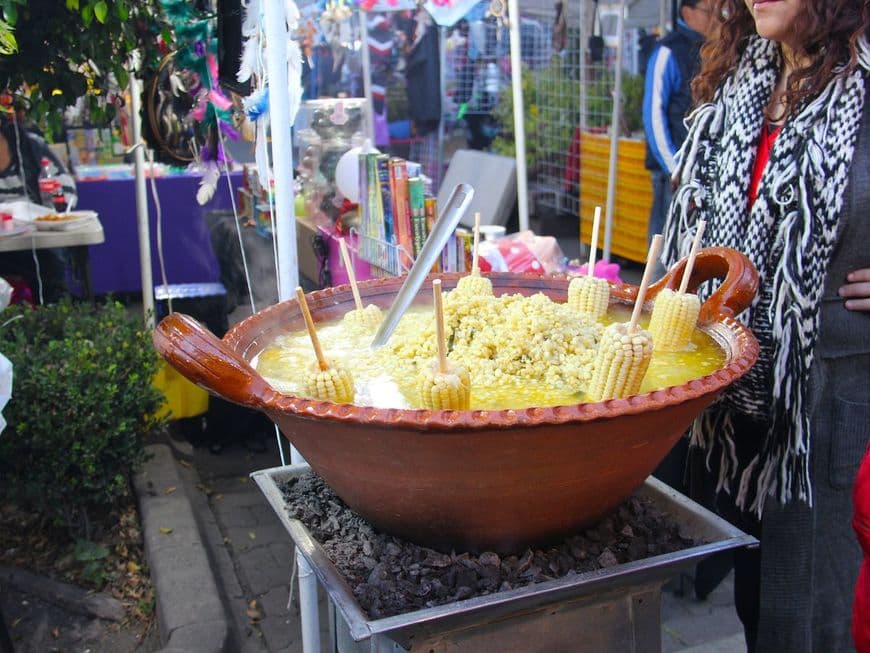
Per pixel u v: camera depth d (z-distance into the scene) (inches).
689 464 80.9
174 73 103.7
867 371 68.7
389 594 45.8
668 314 56.3
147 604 103.8
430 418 38.8
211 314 148.6
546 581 46.0
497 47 237.8
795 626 71.0
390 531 49.9
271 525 127.3
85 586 106.6
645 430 42.9
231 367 43.6
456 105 241.4
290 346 58.5
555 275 68.9
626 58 246.1
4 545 113.3
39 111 104.7
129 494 125.0
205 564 104.8
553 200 259.6
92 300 162.4
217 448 149.6
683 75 152.3
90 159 202.5
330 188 111.5
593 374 48.6
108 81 122.8
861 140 62.9
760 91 70.1
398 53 230.4
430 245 52.1
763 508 70.1
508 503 44.1
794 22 63.0
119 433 107.5
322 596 111.9
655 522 53.3
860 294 65.4
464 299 55.7
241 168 162.9
